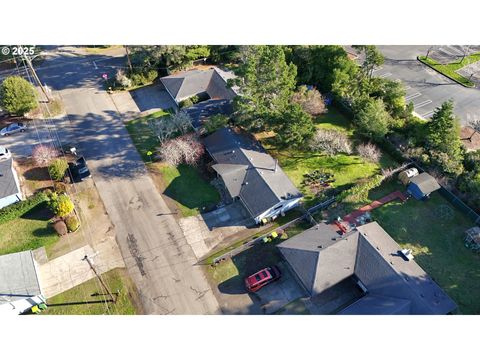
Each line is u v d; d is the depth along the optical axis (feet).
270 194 147.02
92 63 233.96
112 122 195.93
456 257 138.21
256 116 169.58
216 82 205.16
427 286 121.80
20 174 170.19
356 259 129.39
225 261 139.13
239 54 224.74
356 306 119.96
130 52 223.71
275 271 132.16
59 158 176.65
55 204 148.87
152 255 142.00
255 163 160.15
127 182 166.91
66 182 166.30
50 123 195.21
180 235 147.54
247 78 165.48
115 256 142.00
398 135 172.55
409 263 128.36
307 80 203.72
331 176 165.27
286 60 202.49
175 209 156.35
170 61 225.76
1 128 192.75
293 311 125.80
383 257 126.52
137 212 155.74
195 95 204.33
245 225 149.59
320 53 195.00
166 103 207.72
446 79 219.00
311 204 155.12
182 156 171.63
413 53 238.68
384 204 154.92
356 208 153.38
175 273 136.87
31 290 125.59
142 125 193.77
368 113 171.12
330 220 149.69
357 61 228.22
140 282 134.92
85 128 192.44
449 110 159.94
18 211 152.46
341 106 195.93
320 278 122.83
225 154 166.20
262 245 142.61
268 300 128.88
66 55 240.12
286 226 147.43
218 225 150.20
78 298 131.34
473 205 150.51
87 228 150.71
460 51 239.71
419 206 153.99
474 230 141.08
